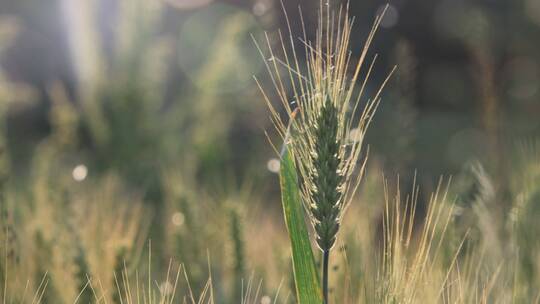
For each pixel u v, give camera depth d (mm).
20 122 4172
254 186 1801
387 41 5148
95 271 975
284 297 1006
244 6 4051
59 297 994
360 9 5262
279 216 1600
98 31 2893
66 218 1070
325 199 781
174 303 1006
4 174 1186
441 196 1169
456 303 889
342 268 965
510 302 956
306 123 792
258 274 1098
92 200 1377
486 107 1388
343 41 783
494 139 1356
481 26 1521
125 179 2203
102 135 2660
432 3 6484
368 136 2281
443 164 3725
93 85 2773
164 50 2916
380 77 5043
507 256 1048
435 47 6508
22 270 1040
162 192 1383
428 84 6457
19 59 4570
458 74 6398
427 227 862
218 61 2672
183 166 2154
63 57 4480
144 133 2686
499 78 1495
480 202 1134
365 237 1037
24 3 4605
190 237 1110
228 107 2623
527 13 5910
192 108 2750
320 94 784
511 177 1221
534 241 1052
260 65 2539
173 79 3293
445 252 996
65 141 2516
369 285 875
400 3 6523
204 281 1066
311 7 820
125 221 1210
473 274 995
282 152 813
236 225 1079
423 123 5289
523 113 4855
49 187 1219
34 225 1065
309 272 819
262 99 2078
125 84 2760
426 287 892
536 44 5832
